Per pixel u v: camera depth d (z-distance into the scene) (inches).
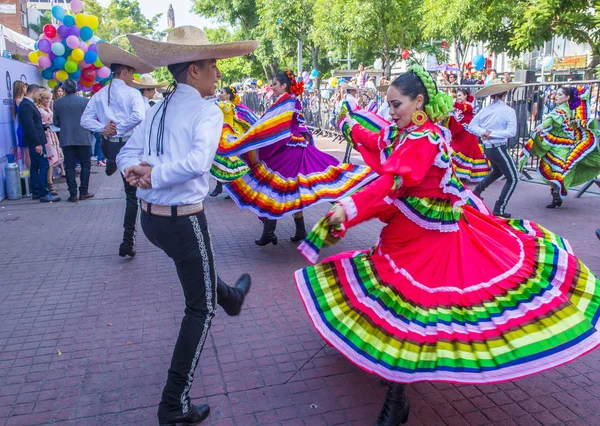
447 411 122.6
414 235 113.9
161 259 230.4
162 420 113.7
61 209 331.6
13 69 386.9
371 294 112.4
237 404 125.2
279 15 1168.8
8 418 120.6
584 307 113.2
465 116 263.3
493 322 106.6
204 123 106.4
